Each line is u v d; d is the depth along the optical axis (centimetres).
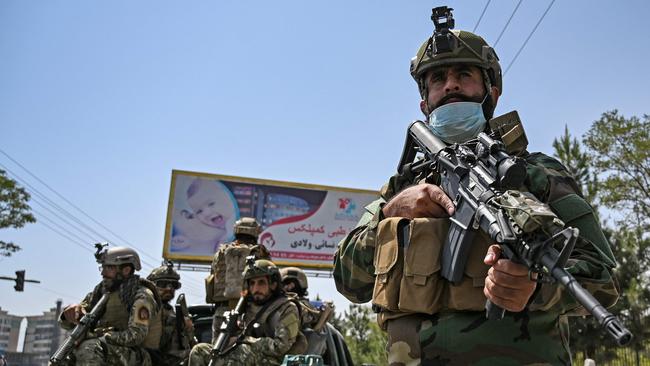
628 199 2864
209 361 539
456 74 286
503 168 204
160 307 621
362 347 3064
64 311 609
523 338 219
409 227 245
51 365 550
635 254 1773
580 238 210
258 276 546
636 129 2838
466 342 223
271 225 2786
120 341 565
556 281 165
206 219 2705
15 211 2222
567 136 1906
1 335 13212
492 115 296
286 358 342
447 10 290
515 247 178
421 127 285
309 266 2791
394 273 246
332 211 2888
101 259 601
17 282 2262
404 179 287
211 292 625
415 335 237
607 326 138
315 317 592
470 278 226
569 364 227
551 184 229
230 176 2781
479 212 204
